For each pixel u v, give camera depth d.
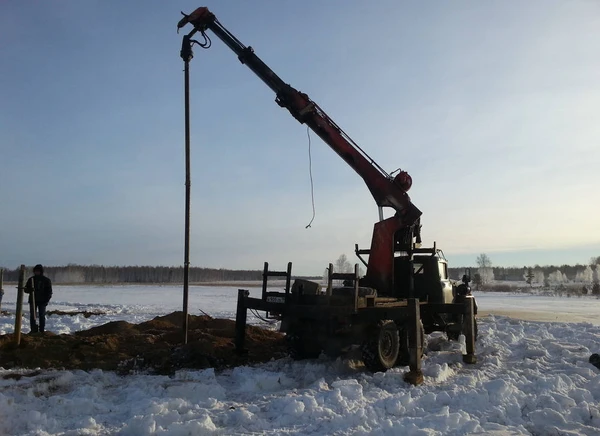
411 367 8.12
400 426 5.59
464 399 6.88
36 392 6.82
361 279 11.23
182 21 10.29
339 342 9.26
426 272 11.41
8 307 24.69
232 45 10.78
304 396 6.55
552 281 110.62
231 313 23.19
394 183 11.12
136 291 54.28
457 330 12.10
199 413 6.09
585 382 8.38
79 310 23.77
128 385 7.47
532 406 6.82
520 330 15.41
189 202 9.84
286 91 10.87
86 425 5.63
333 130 11.09
